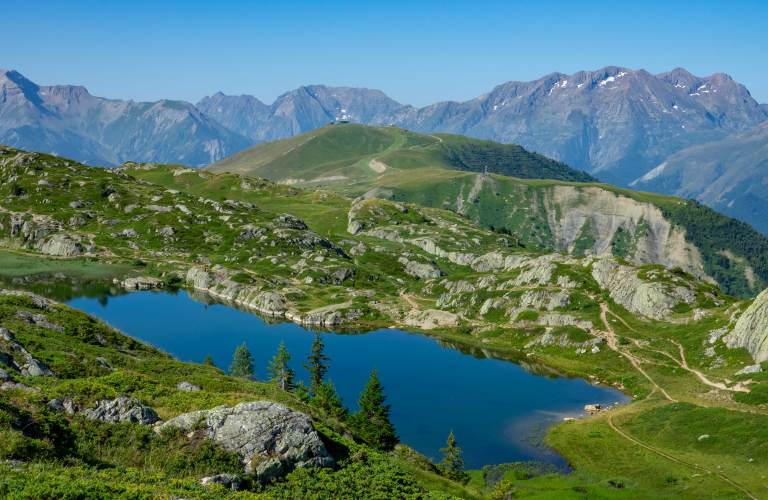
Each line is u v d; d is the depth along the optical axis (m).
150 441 37.50
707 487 64.19
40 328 71.31
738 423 76.75
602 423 90.00
